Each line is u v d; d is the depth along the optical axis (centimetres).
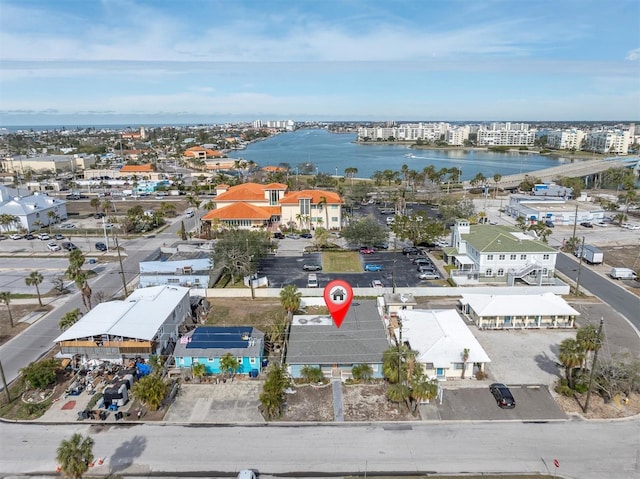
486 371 5016
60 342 5006
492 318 6059
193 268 7906
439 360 4859
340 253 9469
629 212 13700
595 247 9625
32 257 9444
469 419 4212
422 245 10019
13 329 6131
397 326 5803
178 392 4684
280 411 4338
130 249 10012
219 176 19838
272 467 3634
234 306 6812
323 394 4619
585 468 3600
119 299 7094
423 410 4344
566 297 7131
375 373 4900
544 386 4728
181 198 16975
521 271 7550
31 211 11606
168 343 5588
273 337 5538
